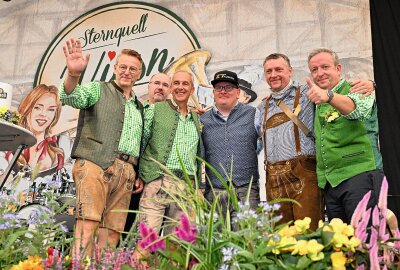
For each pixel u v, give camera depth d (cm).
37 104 501
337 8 439
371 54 418
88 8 520
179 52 477
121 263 113
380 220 98
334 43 432
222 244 96
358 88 205
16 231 141
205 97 456
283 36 450
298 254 97
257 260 94
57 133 487
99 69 501
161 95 381
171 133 266
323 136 224
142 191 263
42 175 475
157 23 493
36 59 518
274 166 245
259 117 267
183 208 109
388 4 427
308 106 245
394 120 399
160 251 104
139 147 258
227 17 471
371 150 214
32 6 535
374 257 91
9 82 517
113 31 506
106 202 243
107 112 248
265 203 104
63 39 518
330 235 96
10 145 259
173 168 260
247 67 452
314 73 236
